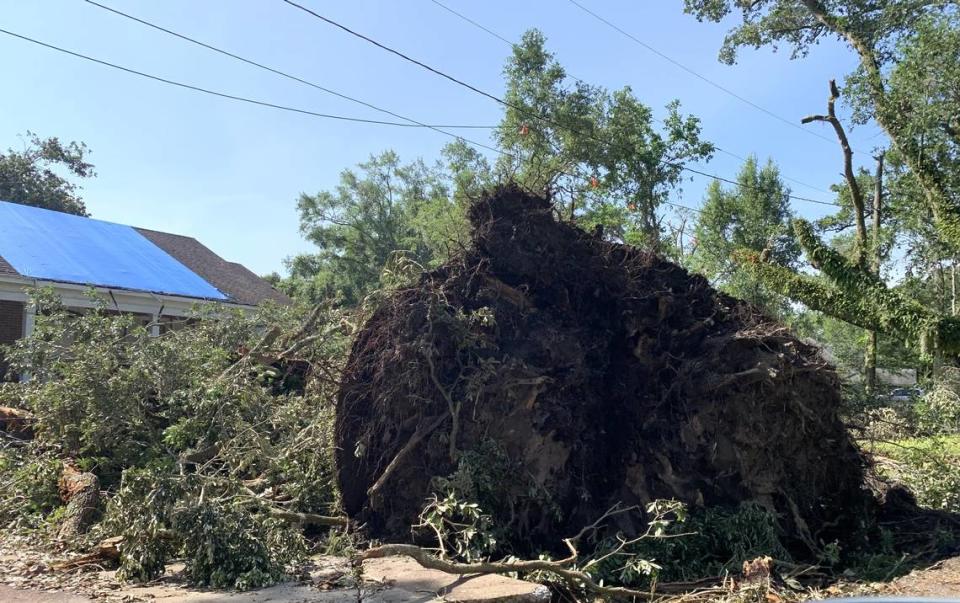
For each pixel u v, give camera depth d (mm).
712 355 7086
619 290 7426
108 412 7672
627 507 6465
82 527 6199
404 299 7039
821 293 14141
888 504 8109
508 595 4449
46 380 8719
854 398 8961
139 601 4414
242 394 7719
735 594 5277
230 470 7145
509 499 6262
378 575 4996
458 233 7965
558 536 6297
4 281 15375
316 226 38156
